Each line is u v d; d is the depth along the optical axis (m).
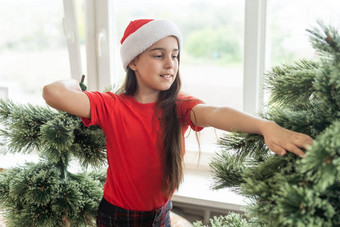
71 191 1.03
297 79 0.67
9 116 1.06
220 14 5.37
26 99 2.04
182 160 1.03
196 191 1.39
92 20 1.59
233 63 5.48
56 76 2.02
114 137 1.00
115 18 1.64
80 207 1.04
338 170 0.49
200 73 5.46
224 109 0.83
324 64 0.62
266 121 0.69
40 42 2.00
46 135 0.97
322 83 0.59
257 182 0.60
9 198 1.04
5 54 2.08
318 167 0.49
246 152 0.70
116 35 1.68
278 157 0.63
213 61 5.46
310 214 0.50
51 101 0.93
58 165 1.11
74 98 0.93
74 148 1.05
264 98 1.42
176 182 0.99
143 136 0.98
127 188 1.01
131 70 1.03
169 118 0.98
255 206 0.61
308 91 0.69
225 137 0.73
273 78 0.76
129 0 1.70
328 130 0.52
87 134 1.08
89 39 1.62
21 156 1.74
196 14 5.35
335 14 1.35
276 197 0.53
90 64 1.64
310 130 0.65
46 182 1.03
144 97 1.01
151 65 0.93
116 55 1.68
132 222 1.02
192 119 0.95
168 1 1.83
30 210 1.00
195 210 1.42
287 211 0.50
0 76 2.11
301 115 0.67
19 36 2.03
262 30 1.39
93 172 1.24
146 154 0.99
